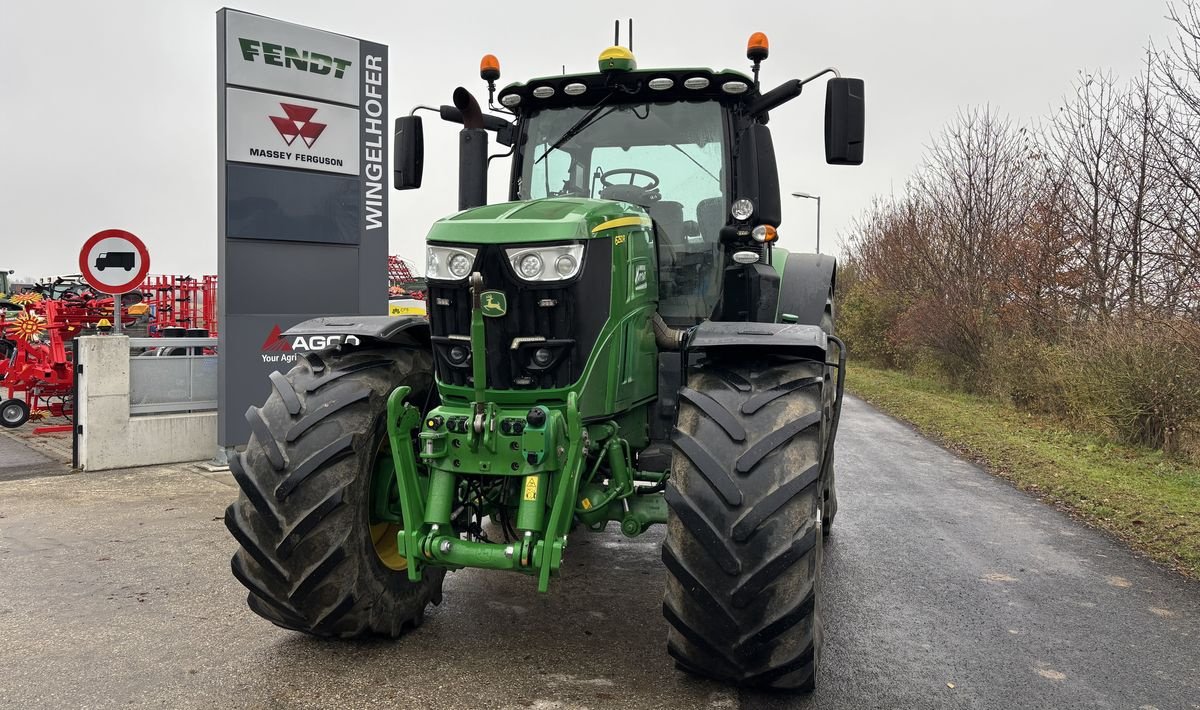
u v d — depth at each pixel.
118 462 7.23
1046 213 13.37
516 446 3.06
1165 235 9.79
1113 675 3.48
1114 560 5.20
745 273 4.17
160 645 3.54
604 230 3.29
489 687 3.18
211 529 5.36
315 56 7.58
